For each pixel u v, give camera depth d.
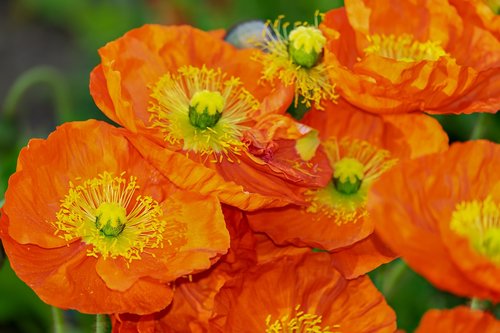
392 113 0.65
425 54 0.66
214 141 0.64
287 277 0.62
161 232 0.62
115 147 0.63
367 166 0.66
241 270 0.62
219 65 0.66
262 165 0.62
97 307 0.61
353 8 0.65
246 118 0.65
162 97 0.65
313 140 0.64
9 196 0.61
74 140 0.63
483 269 0.56
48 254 0.62
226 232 0.61
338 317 0.62
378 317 0.62
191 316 0.63
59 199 0.63
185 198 0.62
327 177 0.64
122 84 0.64
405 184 0.59
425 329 0.57
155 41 0.65
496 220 0.59
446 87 0.63
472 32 0.66
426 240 0.58
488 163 0.60
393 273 0.71
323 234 0.64
